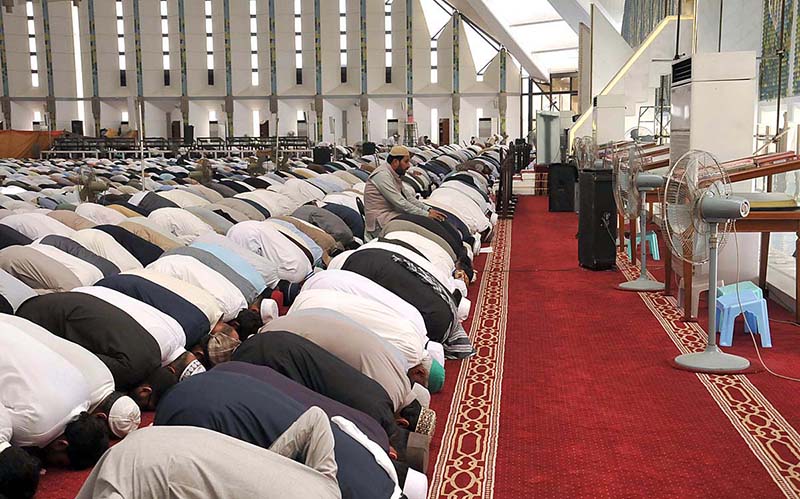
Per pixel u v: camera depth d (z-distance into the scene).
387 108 39.69
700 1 12.85
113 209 7.98
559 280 7.66
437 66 39.16
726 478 3.27
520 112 39.69
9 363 3.29
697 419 3.93
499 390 4.46
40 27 39.66
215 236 6.02
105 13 39.31
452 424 3.96
